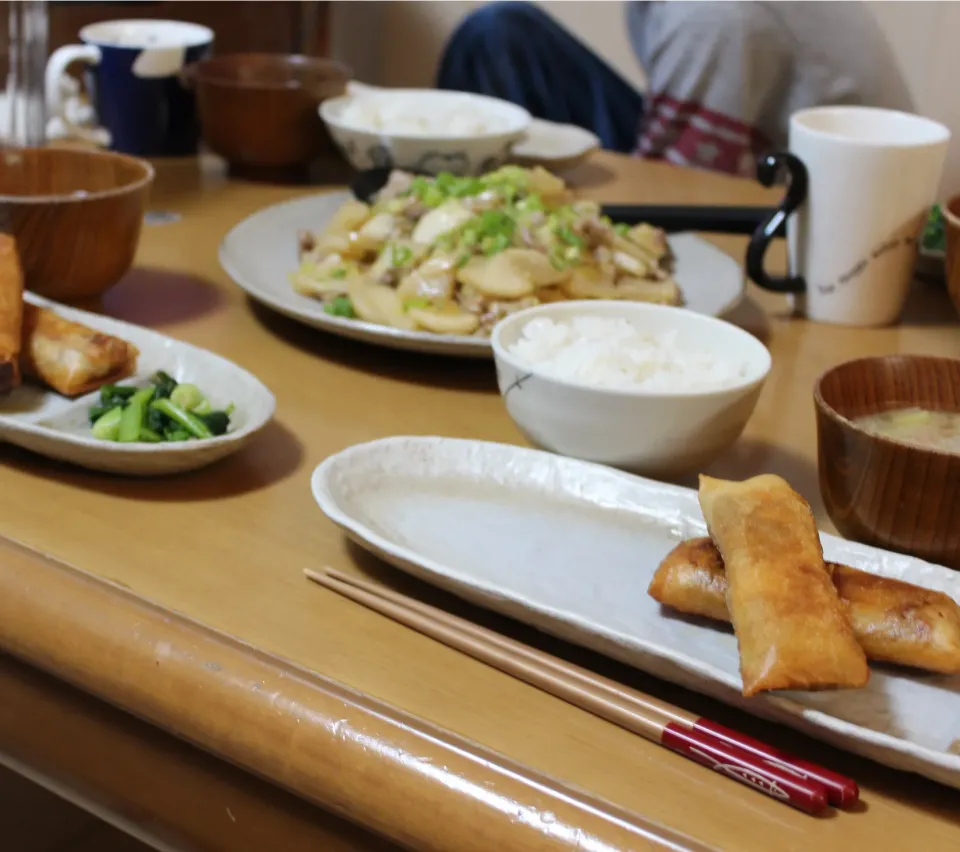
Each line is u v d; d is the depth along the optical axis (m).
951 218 0.84
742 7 1.60
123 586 0.55
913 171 0.88
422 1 1.97
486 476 0.64
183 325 0.88
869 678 0.47
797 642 0.44
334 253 0.94
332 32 1.92
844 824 0.43
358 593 0.55
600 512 0.62
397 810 0.44
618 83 1.82
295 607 0.55
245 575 0.57
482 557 0.57
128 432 0.65
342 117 1.26
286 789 0.49
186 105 1.35
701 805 0.44
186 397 0.68
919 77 1.60
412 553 0.54
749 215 1.08
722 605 0.51
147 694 0.50
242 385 0.71
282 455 0.70
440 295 0.85
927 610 0.48
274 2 1.71
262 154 1.29
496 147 1.17
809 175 0.91
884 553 0.56
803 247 0.94
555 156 1.29
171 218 1.15
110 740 0.56
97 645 0.51
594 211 1.00
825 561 0.52
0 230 0.82
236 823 0.53
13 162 0.94
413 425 0.75
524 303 0.83
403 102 1.33
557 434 0.65
